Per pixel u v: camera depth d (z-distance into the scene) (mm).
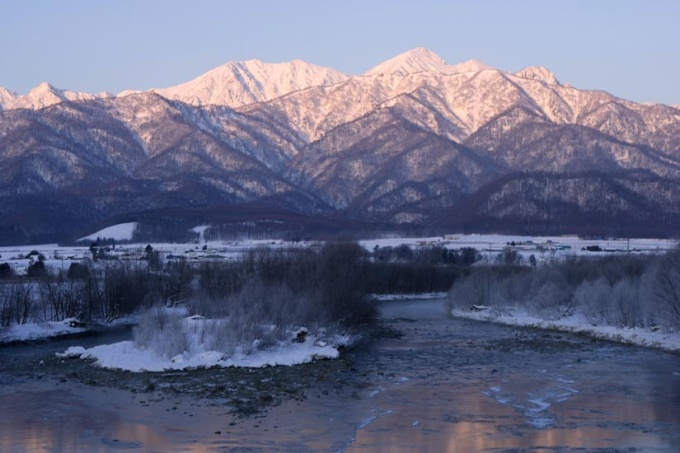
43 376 45688
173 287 87812
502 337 69500
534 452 29453
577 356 55656
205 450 29656
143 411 36094
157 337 52219
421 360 53438
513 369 49094
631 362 52219
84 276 86500
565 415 35500
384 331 75125
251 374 45938
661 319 64438
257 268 85500
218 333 51750
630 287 73125
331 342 60125
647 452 29422
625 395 40188
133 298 83062
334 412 36000
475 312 95125
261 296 63469
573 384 43406
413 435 31891
